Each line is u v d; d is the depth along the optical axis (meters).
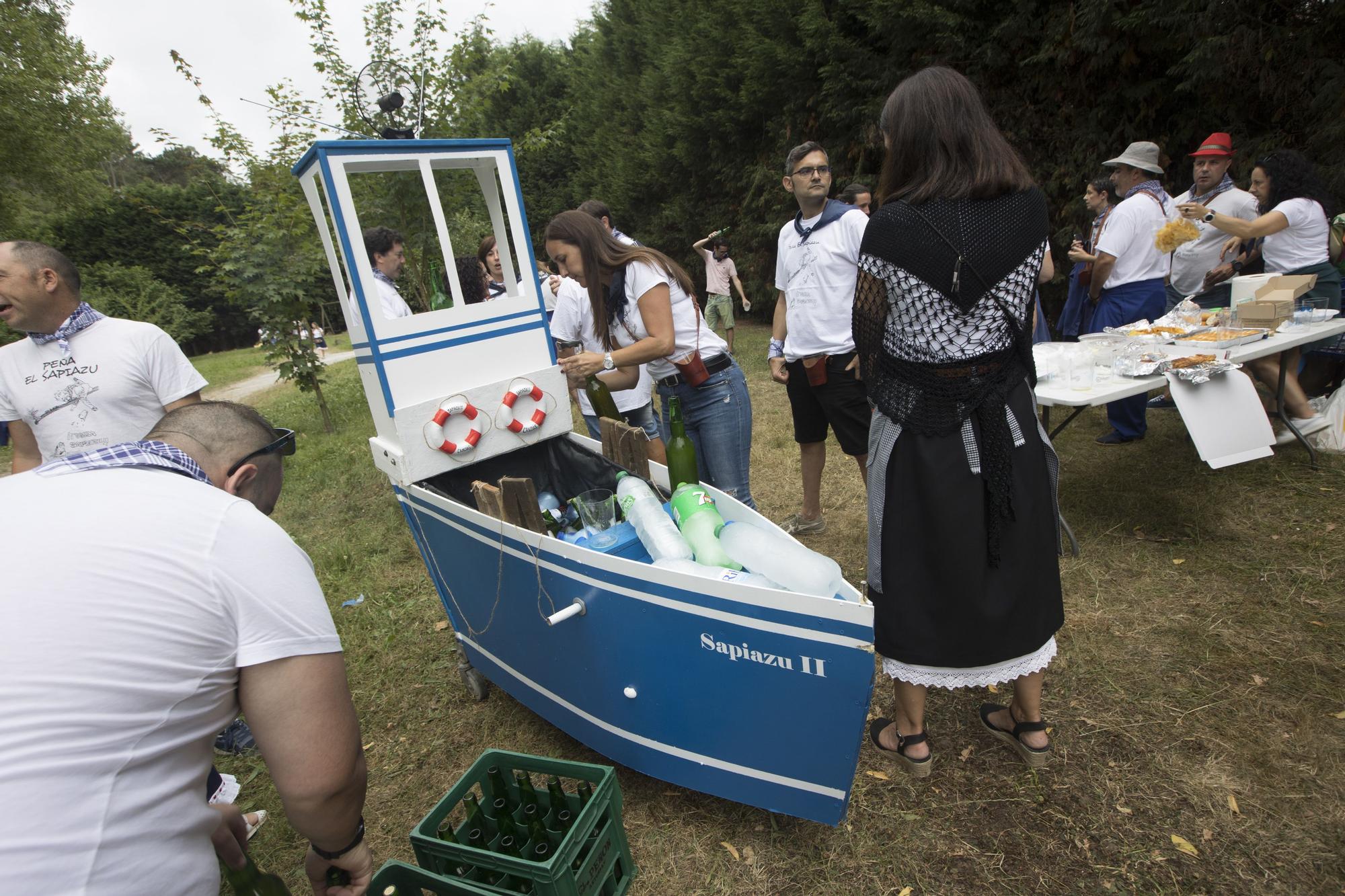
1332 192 5.71
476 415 2.24
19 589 0.88
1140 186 4.24
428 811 2.20
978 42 7.60
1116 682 2.32
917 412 1.69
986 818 1.89
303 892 1.99
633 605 1.71
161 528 0.97
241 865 1.39
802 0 9.33
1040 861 1.75
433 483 2.39
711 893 1.78
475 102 6.74
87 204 15.16
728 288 9.27
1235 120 6.29
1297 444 3.89
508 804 1.91
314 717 1.06
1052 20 6.84
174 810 0.99
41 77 13.07
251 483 1.26
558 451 2.63
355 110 6.41
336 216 1.95
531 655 2.18
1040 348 3.46
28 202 14.06
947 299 1.59
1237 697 2.19
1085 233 7.33
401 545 4.23
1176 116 6.70
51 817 0.85
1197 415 2.96
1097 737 2.11
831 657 1.47
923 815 1.92
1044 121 7.48
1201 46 5.77
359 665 3.03
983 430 1.65
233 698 1.07
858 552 3.40
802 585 1.61
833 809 1.67
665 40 13.28
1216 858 1.70
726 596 1.54
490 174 2.32
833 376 3.10
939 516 1.68
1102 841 1.78
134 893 0.92
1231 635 2.47
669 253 14.51
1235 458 3.01
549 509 2.42
